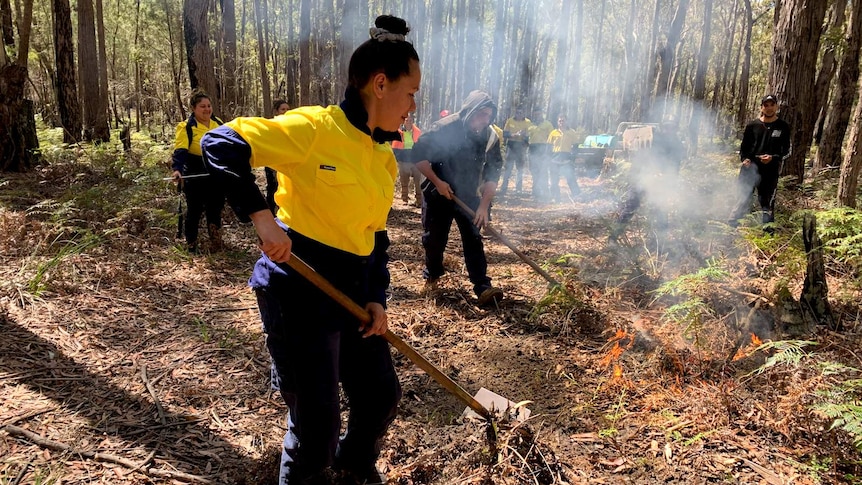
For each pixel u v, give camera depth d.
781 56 7.95
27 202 7.26
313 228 1.95
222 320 4.30
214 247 6.03
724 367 3.48
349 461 2.36
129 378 3.32
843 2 13.55
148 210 6.99
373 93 1.93
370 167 2.02
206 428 2.88
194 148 5.81
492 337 4.18
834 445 2.67
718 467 2.67
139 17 28.22
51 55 23.72
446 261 5.95
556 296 4.45
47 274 4.65
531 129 11.81
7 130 9.77
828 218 4.50
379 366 2.21
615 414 3.10
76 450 2.60
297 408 1.99
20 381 3.15
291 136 1.82
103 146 12.27
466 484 2.50
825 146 12.64
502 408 3.13
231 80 15.27
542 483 2.55
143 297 4.61
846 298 4.54
